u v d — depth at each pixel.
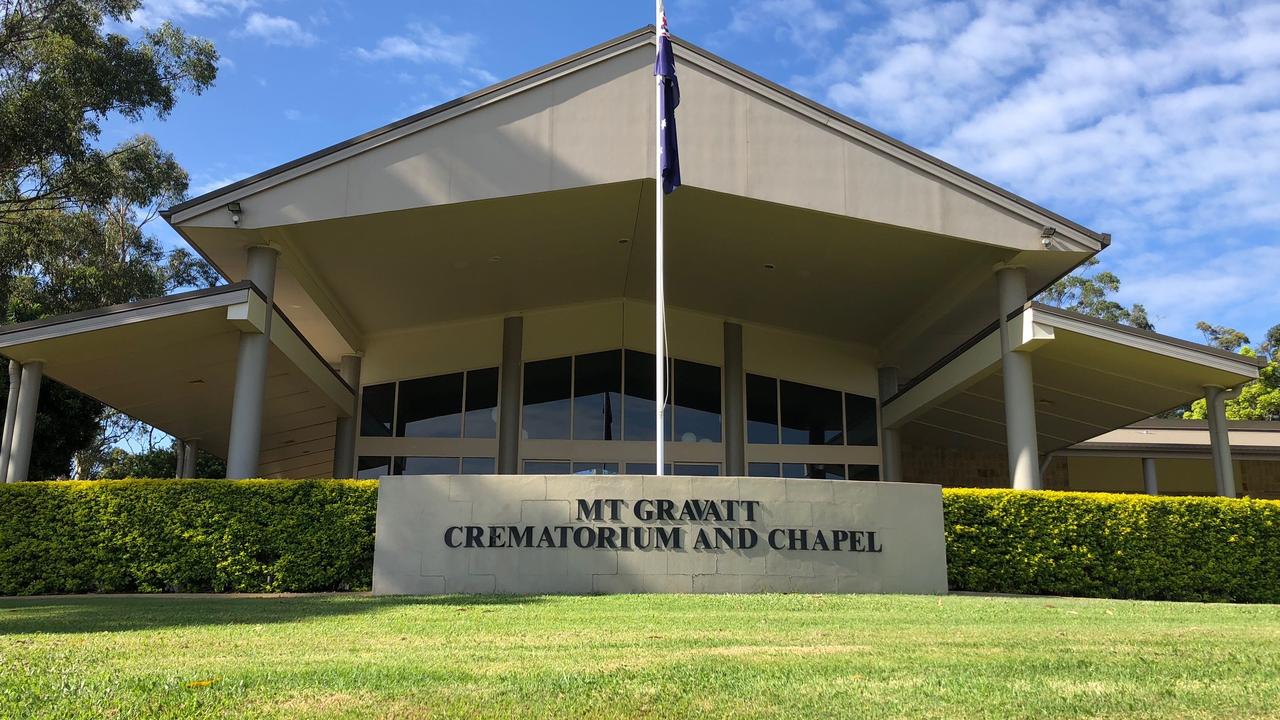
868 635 7.52
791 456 21.97
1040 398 18.91
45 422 22.84
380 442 21.31
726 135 15.05
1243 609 10.52
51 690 4.80
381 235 15.91
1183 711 4.57
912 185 15.38
